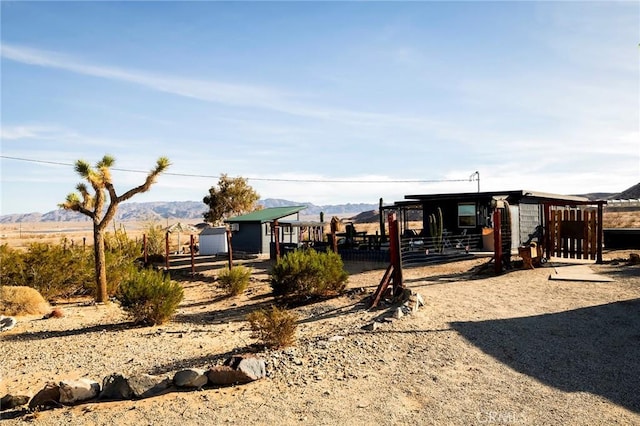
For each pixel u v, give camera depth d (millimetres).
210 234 38156
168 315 13602
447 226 26891
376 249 25516
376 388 6352
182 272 27469
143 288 13289
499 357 7457
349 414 5555
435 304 11453
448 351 7820
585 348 7730
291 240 37812
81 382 6492
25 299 15656
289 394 6234
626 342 7934
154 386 6469
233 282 18500
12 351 10367
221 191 57219
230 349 9359
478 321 9648
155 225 41969
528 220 26531
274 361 7566
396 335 8852
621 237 23781
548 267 16734
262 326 9039
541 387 6199
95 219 17781
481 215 25672
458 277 16250
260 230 35156
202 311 15867
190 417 5602
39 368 8953
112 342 11070
